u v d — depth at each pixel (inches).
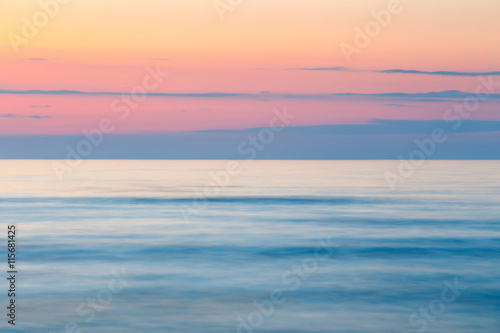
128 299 661.9
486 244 1059.9
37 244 1045.8
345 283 751.1
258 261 901.2
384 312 614.9
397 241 1090.1
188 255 948.0
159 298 666.8
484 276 796.6
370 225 1326.3
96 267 847.7
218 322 574.2
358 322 577.9
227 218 1465.3
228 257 933.8
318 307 632.4
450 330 554.6
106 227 1284.4
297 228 1274.6
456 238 1130.7
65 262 884.6
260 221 1403.8
